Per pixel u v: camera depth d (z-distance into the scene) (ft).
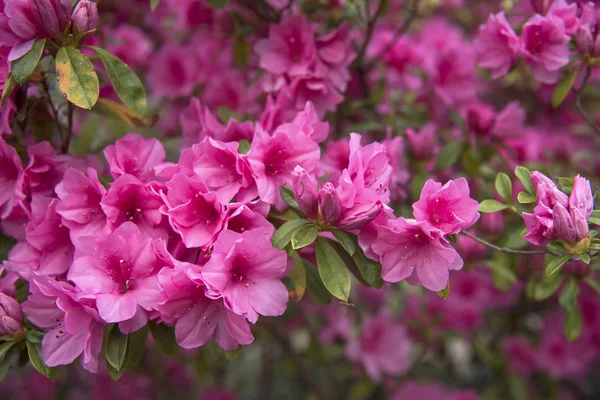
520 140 2.90
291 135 2.07
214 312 2.00
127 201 2.07
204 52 3.08
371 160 2.03
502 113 2.78
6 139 2.25
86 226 2.10
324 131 2.21
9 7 2.03
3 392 3.85
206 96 2.92
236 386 4.05
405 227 1.94
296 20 2.52
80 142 2.55
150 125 2.43
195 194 2.04
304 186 1.96
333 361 3.76
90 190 2.10
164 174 2.11
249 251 1.95
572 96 3.63
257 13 2.69
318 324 3.54
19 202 2.17
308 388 4.07
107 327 2.01
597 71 3.10
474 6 3.99
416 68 3.03
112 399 3.76
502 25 2.43
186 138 2.48
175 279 1.93
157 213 2.05
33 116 2.33
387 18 3.55
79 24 2.09
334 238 2.03
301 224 2.00
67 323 1.94
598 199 2.60
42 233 2.12
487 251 2.81
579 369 3.43
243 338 1.97
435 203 1.96
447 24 3.68
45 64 2.26
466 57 2.95
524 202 2.09
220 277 1.92
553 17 2.33
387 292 3.81
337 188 1.98
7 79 2.08
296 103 2.52
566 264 2.48
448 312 3.45
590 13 2.34
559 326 3.43
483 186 2.91
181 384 3.92
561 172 3.20
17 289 2.22
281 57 2.55
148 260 1.98
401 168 2.60
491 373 3.92
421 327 3.56
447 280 1.95
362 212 1.96
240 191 2.08
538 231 2.00
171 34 3.47
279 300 1.97
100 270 1.97
